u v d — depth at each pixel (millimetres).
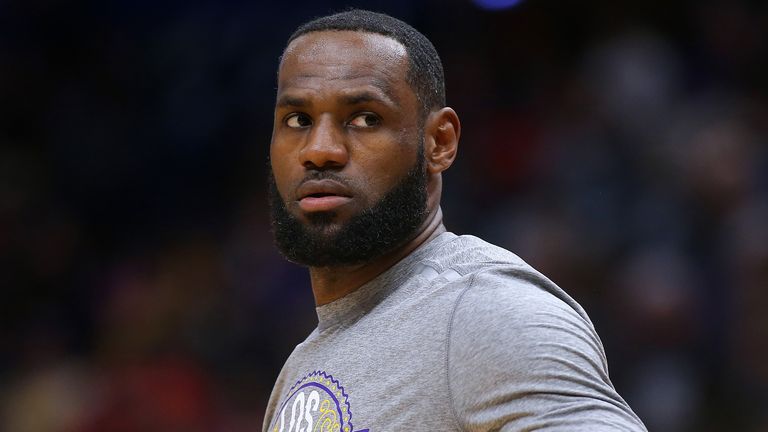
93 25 32438
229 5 31281
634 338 21672
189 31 31438
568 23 28594
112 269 28047
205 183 29703
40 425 23281
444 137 7410
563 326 6105
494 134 27094
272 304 24969
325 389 6801
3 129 31141
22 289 27859
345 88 6891
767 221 22641
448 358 6285
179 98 30719
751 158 24031
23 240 28438
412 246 7219
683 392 20906
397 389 6410
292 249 7074
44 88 31828
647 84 25969
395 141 6957
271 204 7359
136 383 23188
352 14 7340
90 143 30781
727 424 20641
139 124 30875
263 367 24219
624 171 24484
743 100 25938
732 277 22156
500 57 28781
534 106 27438
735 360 21094
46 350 25891
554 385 5871
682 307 21688
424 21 29875
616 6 28203
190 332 24719
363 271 7199
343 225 6906
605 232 23453
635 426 5836
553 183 25078
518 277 6664
